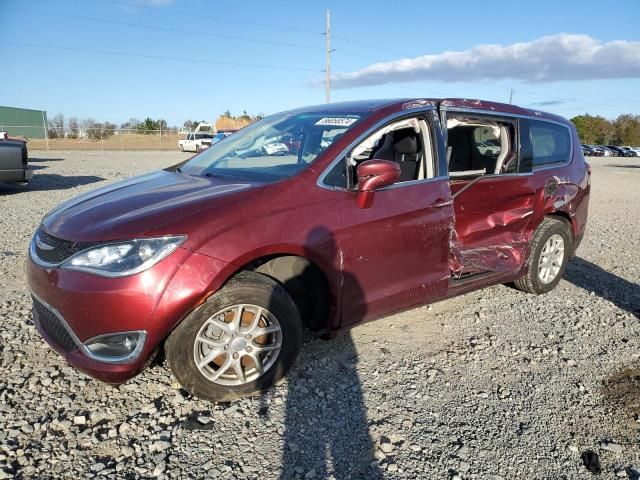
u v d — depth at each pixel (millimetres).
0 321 3861
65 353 2691
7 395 2883
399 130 3879
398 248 3354
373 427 2738
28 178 10648
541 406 3033
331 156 3193
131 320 2514
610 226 9438
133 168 18156
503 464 2508
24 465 2357
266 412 2826
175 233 2586
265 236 2764
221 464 2414
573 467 2512
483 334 4020
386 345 3734
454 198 3924
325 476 2363
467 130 4539
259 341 2941
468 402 3037
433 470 2439
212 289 2617
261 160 3512
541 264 4816
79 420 2678
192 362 2721
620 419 2936
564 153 4961
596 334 4113
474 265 3930
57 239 2756
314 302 3191
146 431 2627
